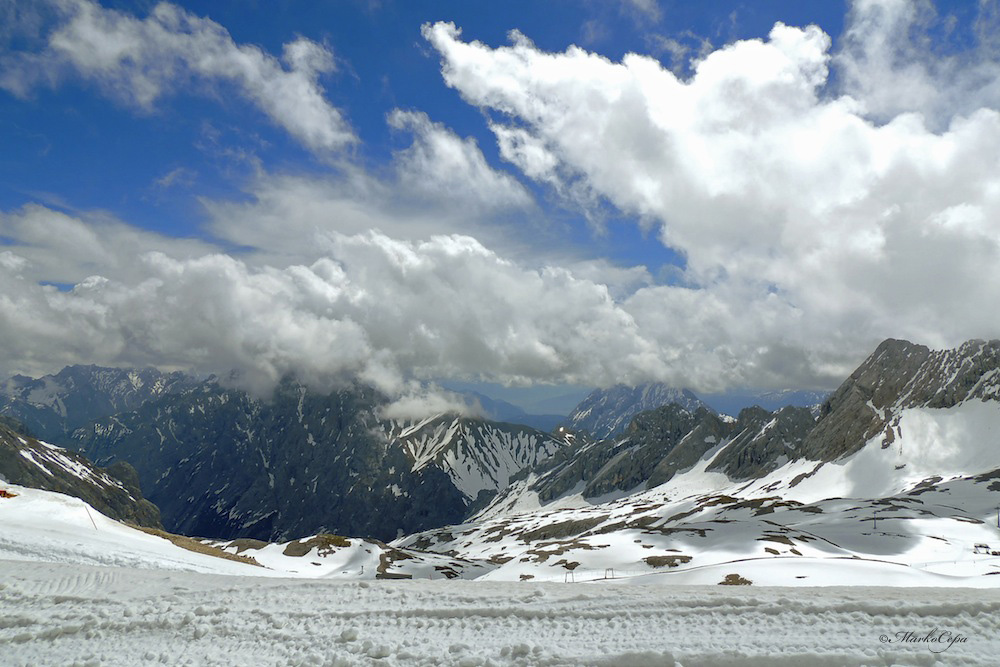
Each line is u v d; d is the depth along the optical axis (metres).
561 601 21.19
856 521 131.62
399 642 17.56
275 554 142.00
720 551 98.62
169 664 16.69
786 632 16.47
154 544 62.59
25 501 62.59
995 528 122.19
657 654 14.80
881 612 17.59
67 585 25.83
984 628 16.05
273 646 17.84
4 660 17.52
